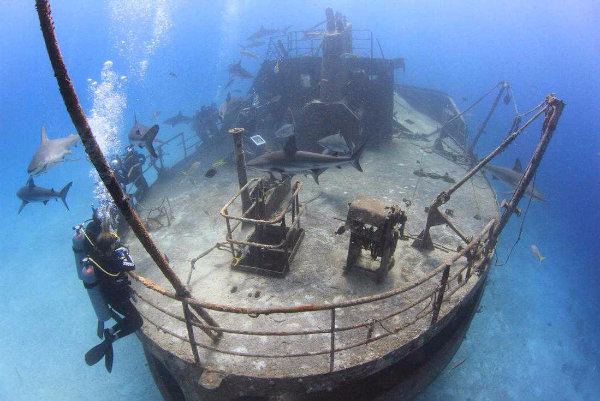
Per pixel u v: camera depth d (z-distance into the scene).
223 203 9.91
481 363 9.30
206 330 5.18
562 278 13.02
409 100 23.17
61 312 10.86
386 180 11.00
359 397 5.81
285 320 5.75
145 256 7.66
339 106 11.67
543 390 8.80
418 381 6.22
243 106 15.15
